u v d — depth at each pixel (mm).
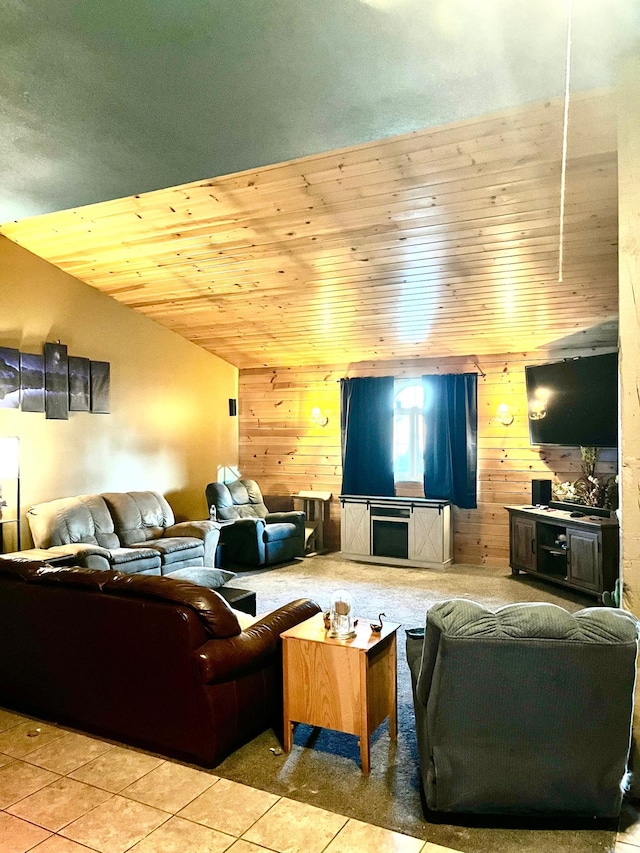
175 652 2604
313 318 6551
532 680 2033
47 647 3025
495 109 2268
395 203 4344
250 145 2500
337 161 3977
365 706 2545
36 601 3045
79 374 6117
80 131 2361
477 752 2125
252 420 8328
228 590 4383
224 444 8180
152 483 7035
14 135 2398
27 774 2553
